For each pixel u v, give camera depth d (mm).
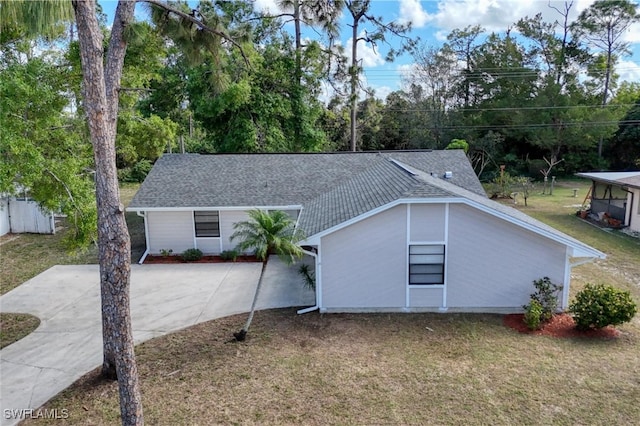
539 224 11547
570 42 40375
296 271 15031
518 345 9570
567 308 11258
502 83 40375
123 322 6941
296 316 11391
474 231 11047
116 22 7719
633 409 7238
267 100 25578
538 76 39406
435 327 10555
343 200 13828
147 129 16984
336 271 11438
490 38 41000
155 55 13734
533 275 11172
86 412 7539
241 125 25125
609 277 13922
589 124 36594
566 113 36969
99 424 7215
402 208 11008
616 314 9750
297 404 7559
